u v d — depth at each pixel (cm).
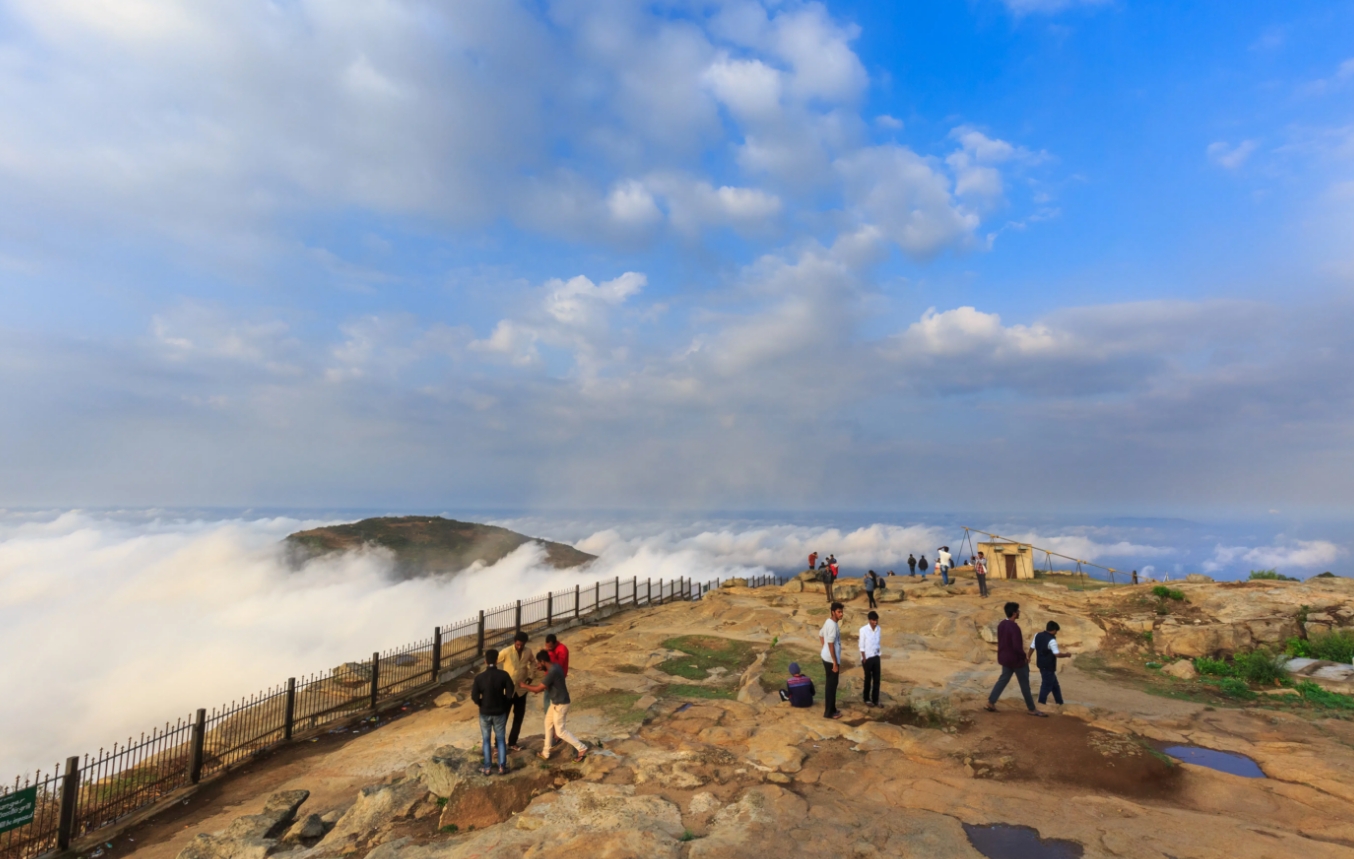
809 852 720
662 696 1523
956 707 1280
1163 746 1084
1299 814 809
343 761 1314
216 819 1108
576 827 791
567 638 2398
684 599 3847
